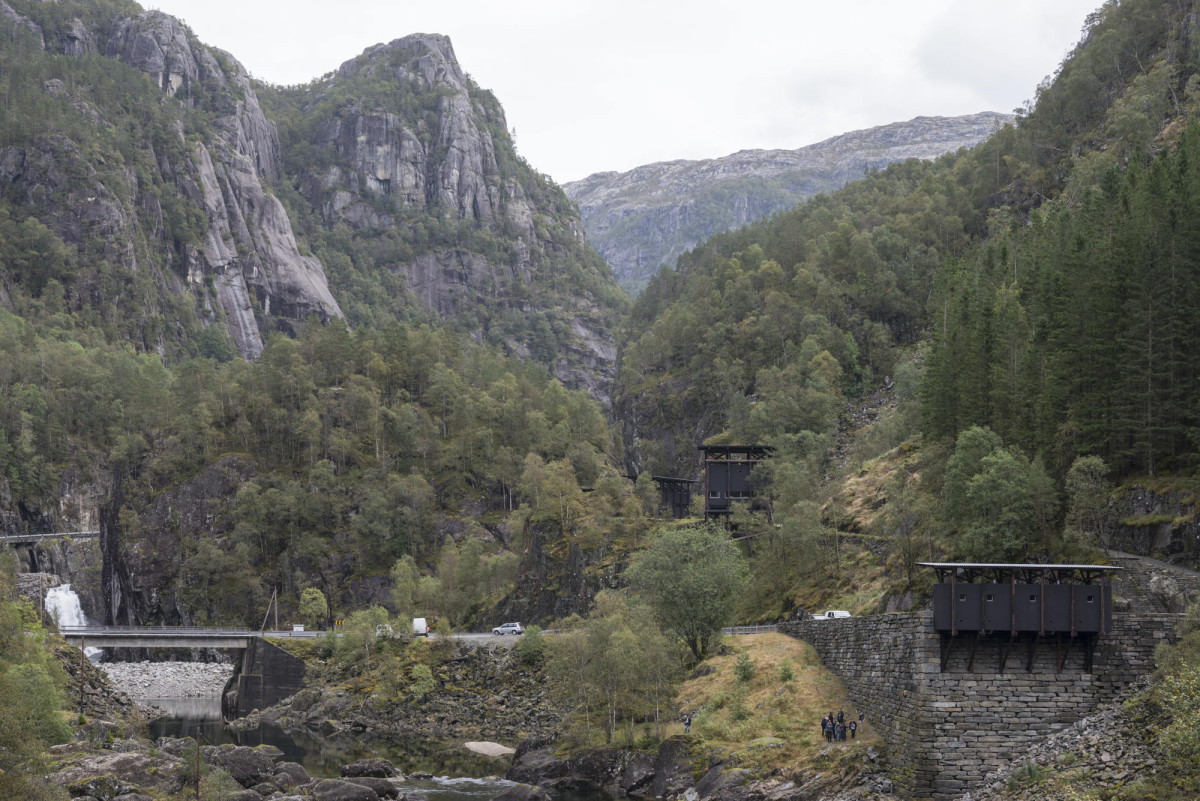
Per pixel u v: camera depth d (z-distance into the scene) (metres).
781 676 97.50
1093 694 74.25
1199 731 59.84
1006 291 155.88
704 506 184.25
